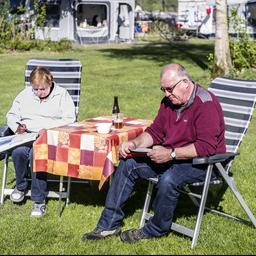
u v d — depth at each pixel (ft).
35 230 13.82
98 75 42.68
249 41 42.04
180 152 12.76
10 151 15.76
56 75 18.81
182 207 15.49
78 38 73.56
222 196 16.29
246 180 17.71
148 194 14.05
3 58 55.11
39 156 14.20
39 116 16.26
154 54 60.03
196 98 13.01
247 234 13.60
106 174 13.30
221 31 39.17
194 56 57.62
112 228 13.32
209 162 12.58
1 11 63.46
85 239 13.21
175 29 99.81
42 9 67.82
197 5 93.71
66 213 15.03
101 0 73.31
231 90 15.58
